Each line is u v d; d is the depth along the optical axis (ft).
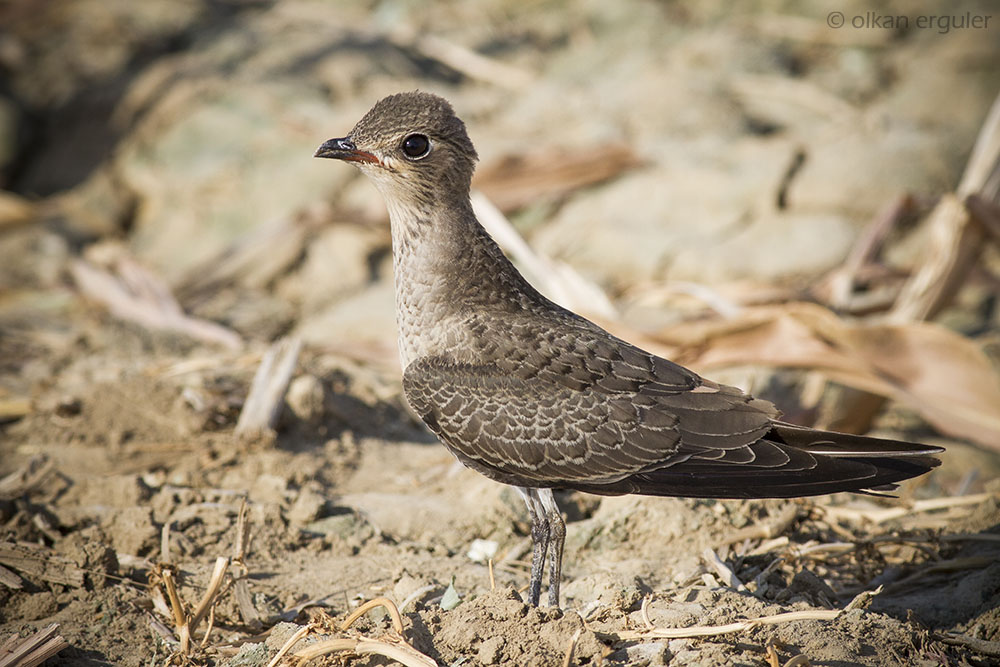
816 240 58.90
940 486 40.45
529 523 36.06
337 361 49.88
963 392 41.65
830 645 26.35
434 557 34.12
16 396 44.37
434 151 30.96
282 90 73.87
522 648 25.99
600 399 29.25
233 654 28.32
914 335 42.37
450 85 75.61
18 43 82.28
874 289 56.08
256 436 39.99
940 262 47.09
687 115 68.95
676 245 59.67
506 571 33.45
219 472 38.34
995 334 54.65
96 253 62.69
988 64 70.03
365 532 34.99
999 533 33.81
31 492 35.83
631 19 80.07
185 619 29.04
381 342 50.60
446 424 30.25
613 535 34.53
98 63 80.43
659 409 28.94
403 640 25.68
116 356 50.16
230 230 66.44
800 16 78.59
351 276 61.82
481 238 31.76
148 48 81.46
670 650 26.23
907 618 28.37
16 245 66.33
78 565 31.14
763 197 61.57
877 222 54.75
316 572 32.81
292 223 61.72
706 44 75.61
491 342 30.19
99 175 72.49
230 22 83.41
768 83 71.41
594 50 77.92
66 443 40.04
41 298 57.93
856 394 45.88
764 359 42.86
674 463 28.58
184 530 34.12
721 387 29.35
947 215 47.11
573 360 29.60
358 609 27.09
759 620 27.07
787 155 63.62
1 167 74.95
